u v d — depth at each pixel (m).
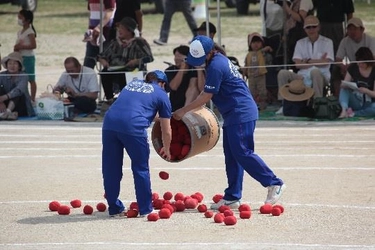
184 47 35.34
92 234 19.14
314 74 36.03
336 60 36.88
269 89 38.19
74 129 34.72
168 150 20.56
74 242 18.45
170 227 19.66
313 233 18.94
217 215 20.11
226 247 17.78
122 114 20.31
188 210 21.41
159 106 20.53
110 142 20.48
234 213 20.94
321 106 35.19
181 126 21.11
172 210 20.94
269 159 28.09
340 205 21.59
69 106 36.44
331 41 36.72
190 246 17.91
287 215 20.64
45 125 35.66
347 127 33.62
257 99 37.38
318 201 22.08
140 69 36.94
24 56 39.50
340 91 35.62
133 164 20.52
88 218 20.73
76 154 29.69
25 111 37.34
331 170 26.09
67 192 23.80
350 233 18.91
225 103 20.73
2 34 65.75
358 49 35.56
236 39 61.12
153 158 28.83
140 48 37.00
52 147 31.09
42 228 19.80
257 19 71.19
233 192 21.25
